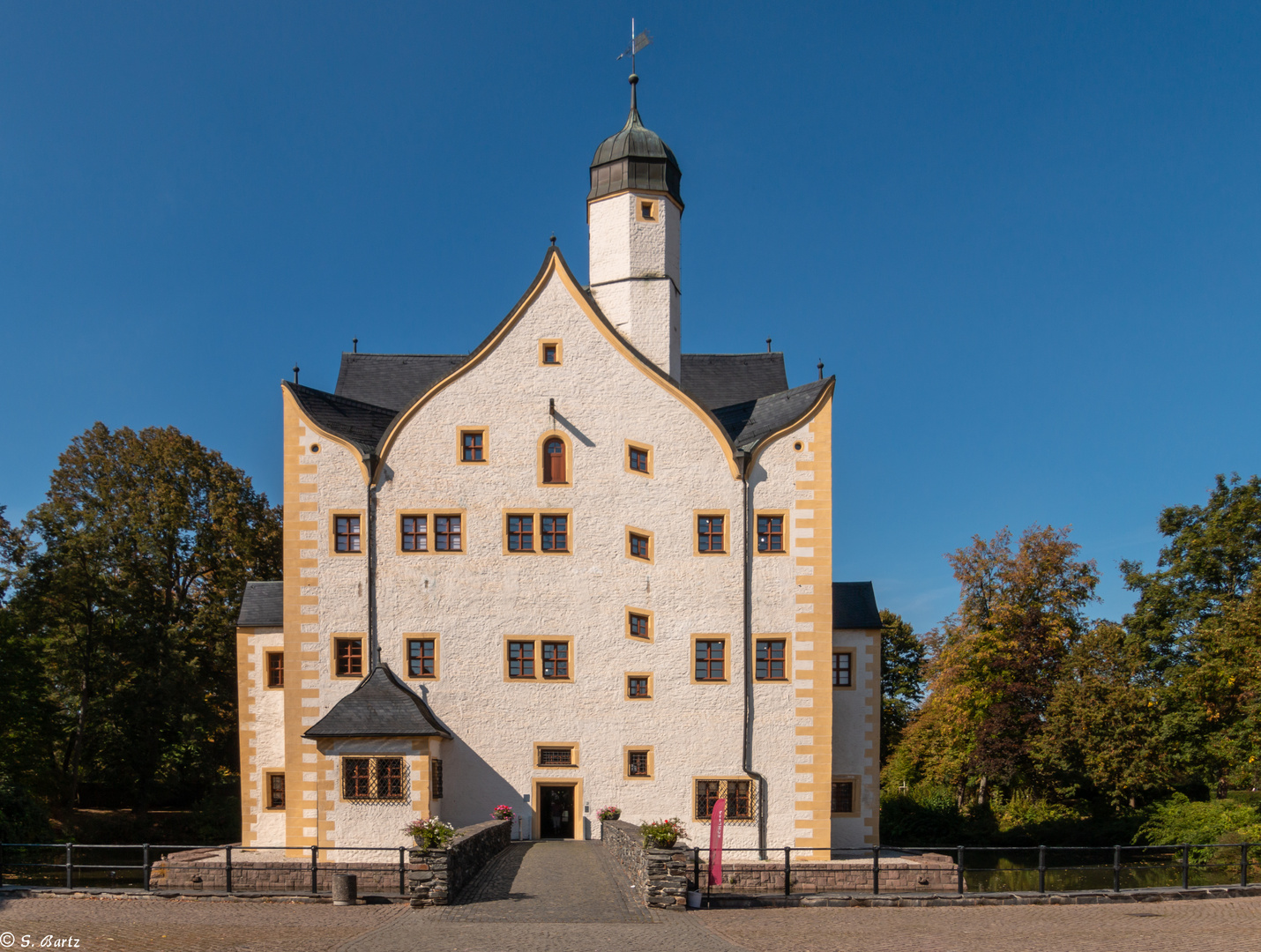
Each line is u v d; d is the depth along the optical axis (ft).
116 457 170.19
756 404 109.91
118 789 161.79
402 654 95.30
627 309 109.50
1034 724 154.81
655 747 95.09
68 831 141.69
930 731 177.27
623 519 97.86
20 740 140.36
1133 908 69.62
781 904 69.56
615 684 95.76
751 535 98.02
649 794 94.58
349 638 95.55
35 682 140.15
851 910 68.44
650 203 111.04
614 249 110.93
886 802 168.04
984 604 168.14
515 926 58.75
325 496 97.30
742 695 95.86
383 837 86.02
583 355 99.71
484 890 69.62
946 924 63.10
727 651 96.48
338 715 88.28
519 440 98.43
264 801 100.32
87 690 150.92
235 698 170.71
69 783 151.23
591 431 98.78
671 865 66.08
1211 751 137.59
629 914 63.00
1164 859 115.96
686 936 56.95
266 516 177.47
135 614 154.81
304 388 101.60
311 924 60.23
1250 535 158.10
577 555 97.19
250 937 56.13
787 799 94.84
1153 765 138.51
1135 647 162.81
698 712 95.66
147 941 55.31
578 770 94.58
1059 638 159.22
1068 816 149.18
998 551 169.27
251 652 102.37
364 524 96.99
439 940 55.16
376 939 55.42
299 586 96.12
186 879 80.89
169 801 169.78
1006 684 158.10
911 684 214.48
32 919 61.77
